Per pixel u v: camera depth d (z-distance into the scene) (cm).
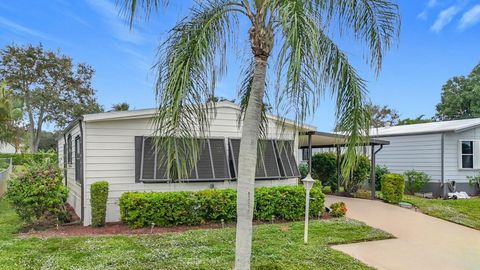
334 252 610
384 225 856
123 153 873
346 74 486
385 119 3456
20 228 798
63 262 534
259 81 426
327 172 1482
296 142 1052
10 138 1808
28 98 3209
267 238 686
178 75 388
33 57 3191
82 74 3503
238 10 449
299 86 343
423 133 1477
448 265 574
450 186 1409
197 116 422
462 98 2564
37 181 807
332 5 469
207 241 663
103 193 805
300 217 905
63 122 3400
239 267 417
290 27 335
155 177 845
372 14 489
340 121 487
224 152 950
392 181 1184
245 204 420
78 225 829
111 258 553
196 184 927
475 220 928
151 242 655
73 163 1080
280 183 1034
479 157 1466
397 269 549
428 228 837
